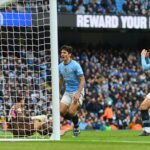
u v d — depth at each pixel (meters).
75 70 23.53
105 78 57.53
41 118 22.12
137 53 64.31
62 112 23.95
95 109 51.94
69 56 23.64
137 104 54.44
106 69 59.16
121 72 59.12
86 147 15.38
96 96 53.31
